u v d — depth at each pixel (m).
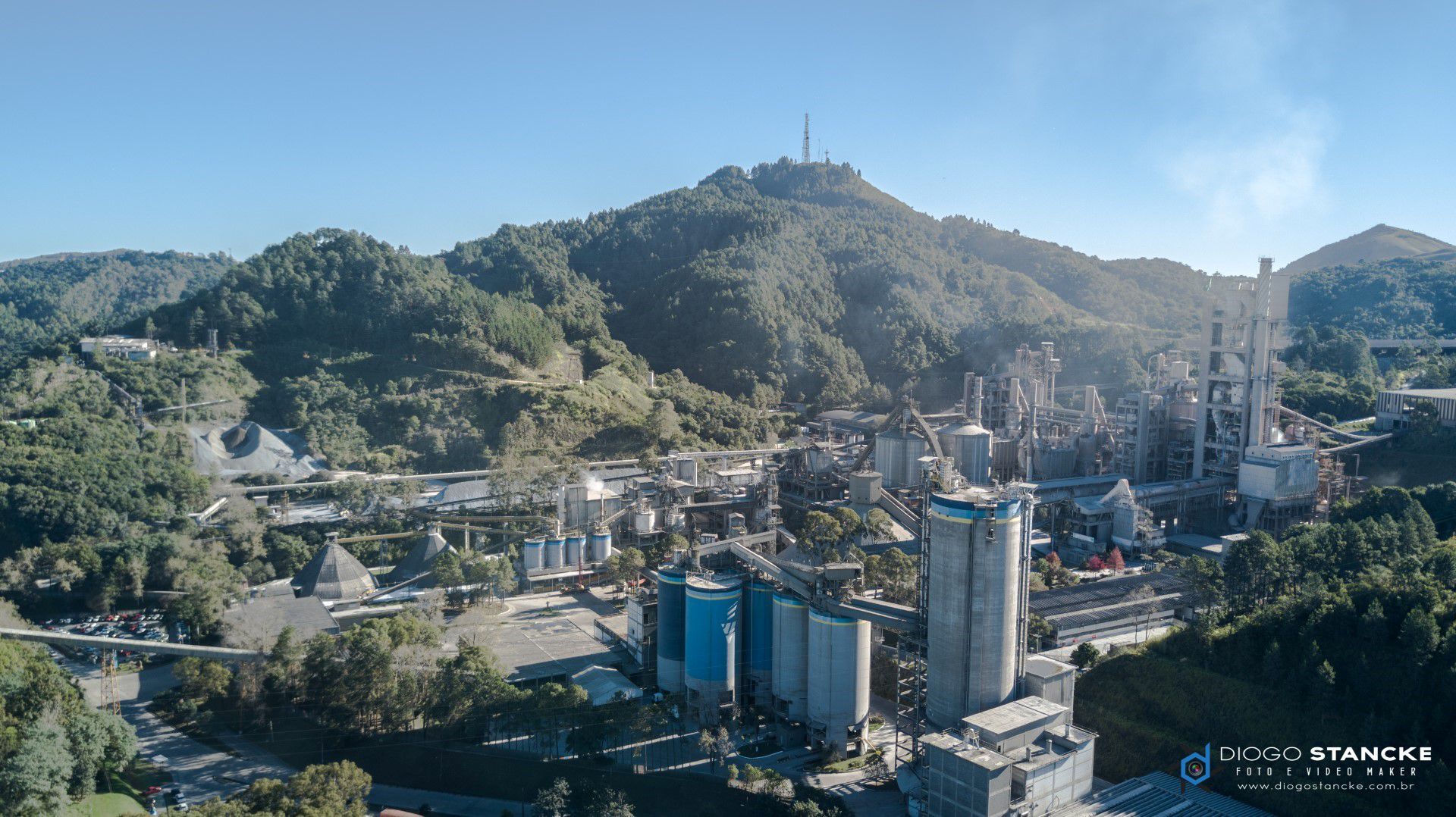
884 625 172.38
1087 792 149.38
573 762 167.88
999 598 155.62
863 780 162.50
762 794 151.88
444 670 176.12
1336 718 152.38
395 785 164.00
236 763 168.50
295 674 182.25
